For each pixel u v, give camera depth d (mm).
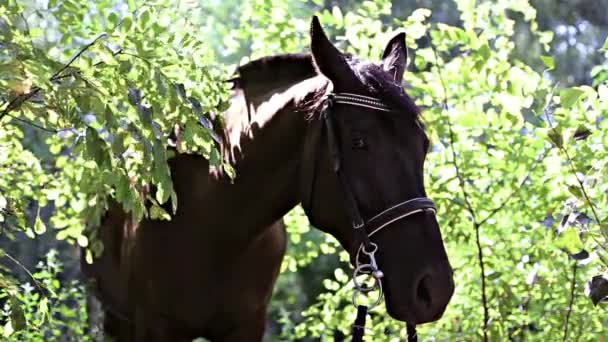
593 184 5941
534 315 7605
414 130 5012
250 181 5551
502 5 7816
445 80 7594
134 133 4906
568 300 7418
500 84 7059
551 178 7270
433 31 7469
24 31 4828
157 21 5199
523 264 7453
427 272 4863
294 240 8070
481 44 7199
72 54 5250
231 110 5734
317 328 8484
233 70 6207
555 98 6621
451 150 7621
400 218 4918
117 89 4875
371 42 7559
